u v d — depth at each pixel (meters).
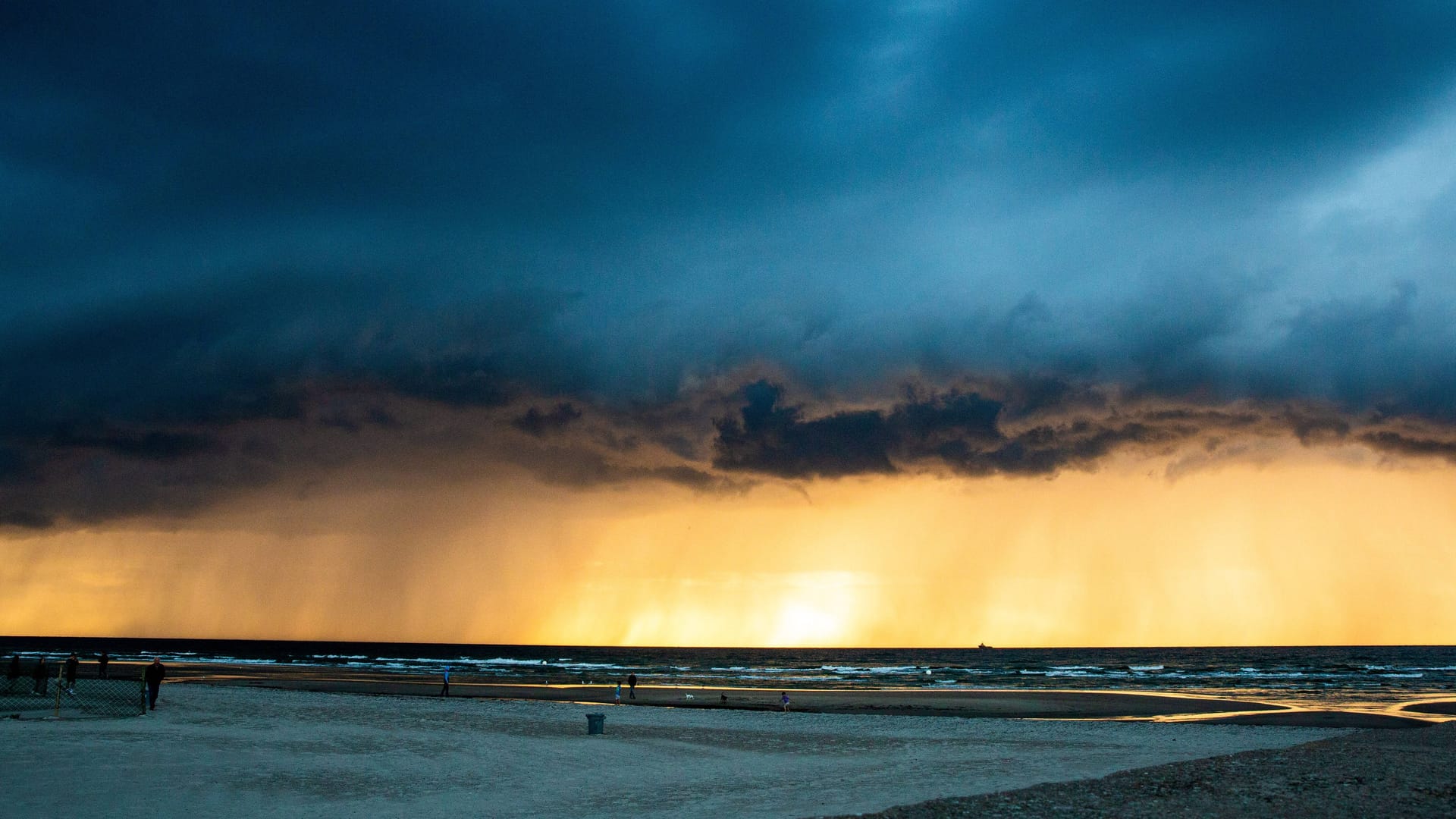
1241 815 18.36
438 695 60.88
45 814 16.61
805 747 31.25
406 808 18.45
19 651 153.88
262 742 27.62
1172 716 50.53
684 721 41.12
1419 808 19.23
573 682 82.81
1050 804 19.56
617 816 17.91
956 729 39.31
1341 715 50.47
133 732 28.55
